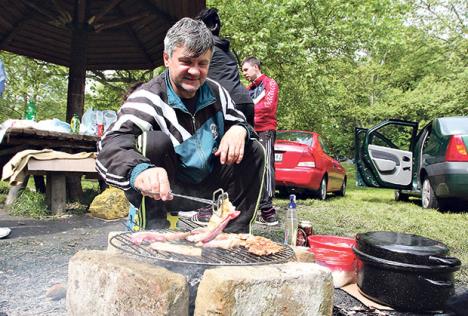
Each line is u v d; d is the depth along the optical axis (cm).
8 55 1439
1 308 213
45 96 1730
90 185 896
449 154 641
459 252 372
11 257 313
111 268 160
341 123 2139
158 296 144
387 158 802
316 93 1263
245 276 150
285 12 1022
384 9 1174
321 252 282
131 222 255
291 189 819
